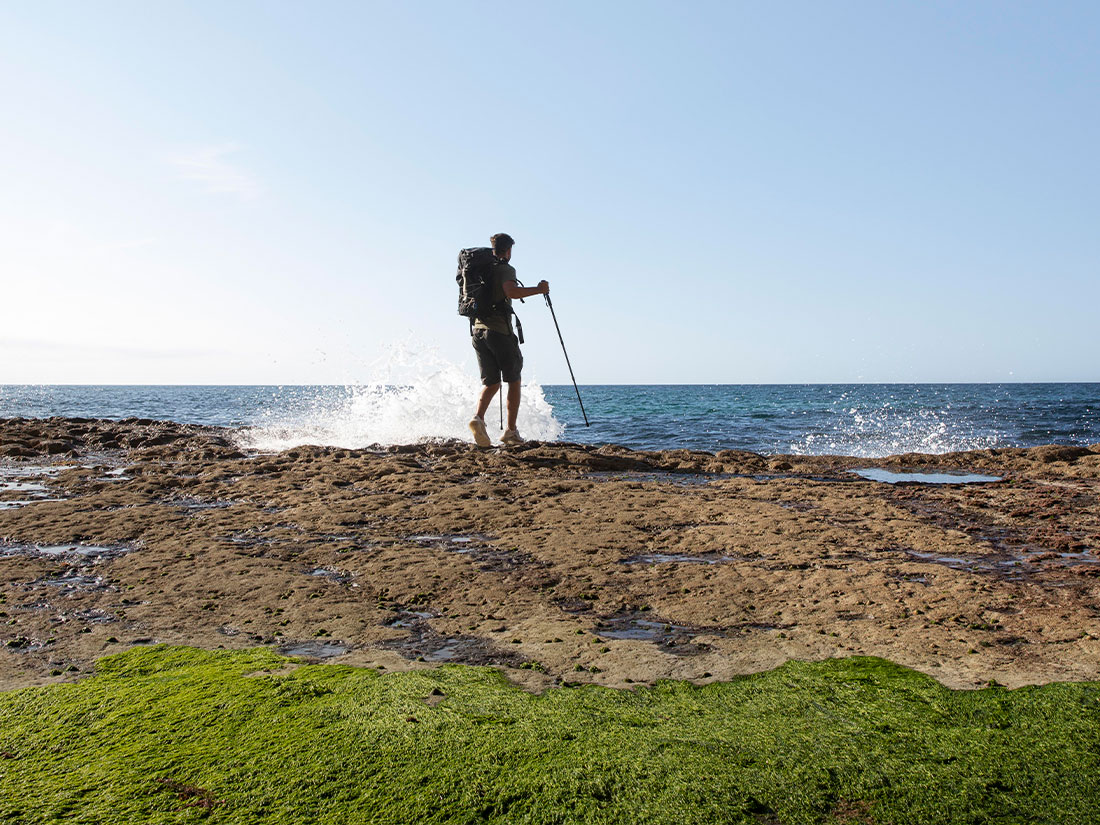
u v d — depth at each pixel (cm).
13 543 450
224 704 233
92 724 223
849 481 670
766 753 200
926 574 367
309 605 338
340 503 553
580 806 179
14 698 241
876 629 296
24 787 190
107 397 5284
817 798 181
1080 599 326
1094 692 232
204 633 308
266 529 484
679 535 460
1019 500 562
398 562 405
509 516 512
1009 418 2038
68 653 285
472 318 838
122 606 338
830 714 224
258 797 185
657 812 176
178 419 2066
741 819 174
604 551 423
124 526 486
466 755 201
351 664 271
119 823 174
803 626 304
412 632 308
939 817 174
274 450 929
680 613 325
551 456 779
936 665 260
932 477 729
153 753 206
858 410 2561
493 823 174
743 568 385
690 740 207
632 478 699
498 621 320
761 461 805
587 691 243
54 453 912
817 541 439
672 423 1773
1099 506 536
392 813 178
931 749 202
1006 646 274
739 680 252
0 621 319
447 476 670
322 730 215
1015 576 367
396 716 222
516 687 248
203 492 606
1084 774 188
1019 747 201
